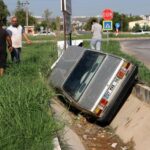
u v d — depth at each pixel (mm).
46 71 15727
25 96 9469
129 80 11961
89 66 12469
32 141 7691
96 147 10562
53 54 22078
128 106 12141
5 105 9016
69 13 20531
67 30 20531
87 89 12117
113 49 29016
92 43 25062
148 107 11211
